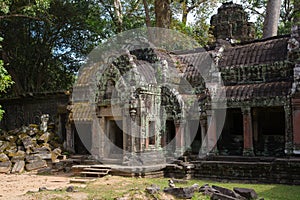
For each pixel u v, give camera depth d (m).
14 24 29.69
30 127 24.16
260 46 19.59
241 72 18.98
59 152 22.22
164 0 24.97
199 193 10.98
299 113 16.05
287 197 11.83
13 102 28.02
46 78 34.00
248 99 17.42
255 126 18.80
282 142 18.03
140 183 13.97
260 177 15.75
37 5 23.67
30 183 16.02
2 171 19.75
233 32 24.08
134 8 30.38
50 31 30.89
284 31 31.06
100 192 11.84
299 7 30.45
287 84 16.94
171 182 13.03
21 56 31.08
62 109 24.00
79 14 29.80
